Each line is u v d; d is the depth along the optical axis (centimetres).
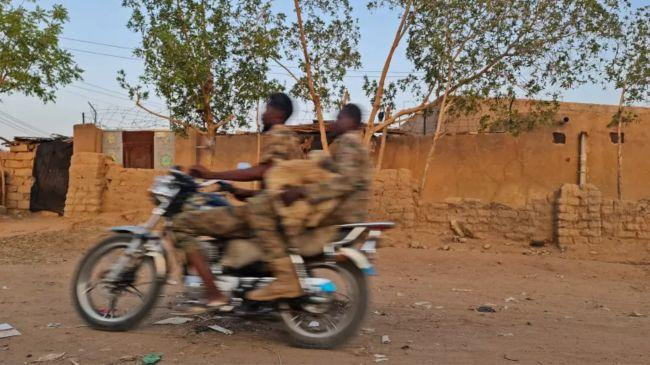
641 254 1309
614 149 1605
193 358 398
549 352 437
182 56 1343
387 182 1495
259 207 423
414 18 1303
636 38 1362
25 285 691
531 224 1429
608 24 1247
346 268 429
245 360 397
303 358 405
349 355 415
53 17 1593
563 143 1588
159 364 382
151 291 458
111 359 389
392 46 1298
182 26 1370
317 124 1588
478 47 1295
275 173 420
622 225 1384
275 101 448
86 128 1919
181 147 1856
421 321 550
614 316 646
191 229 438
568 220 1388
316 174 421
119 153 1936
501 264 1155
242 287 433
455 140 1638
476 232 1455
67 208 1802
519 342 467
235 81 1419
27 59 1554
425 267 1087
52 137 2109
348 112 444
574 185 1414
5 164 2053
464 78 1328
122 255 461
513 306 687
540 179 1584
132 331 464
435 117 1941
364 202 440
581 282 994
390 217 1484
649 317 650
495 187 1603
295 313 435
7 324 475
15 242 1223
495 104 1394
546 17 1259
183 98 1448
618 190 1588
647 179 1603
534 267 1145
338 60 1350
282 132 440
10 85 1545
